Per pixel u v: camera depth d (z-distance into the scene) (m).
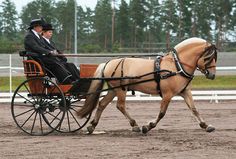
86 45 67.38
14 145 11.08
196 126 14.66
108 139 11.88
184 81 12.47
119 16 72.81
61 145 11.01
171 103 22.41
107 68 13.17
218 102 23.02
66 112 13.97
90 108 13.09
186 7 67.62
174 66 12.44
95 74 13.30
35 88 13.12
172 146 10.73
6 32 85.19
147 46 67.31
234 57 44.66
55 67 13.02
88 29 81.94
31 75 13.04
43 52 12.82
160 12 74.12
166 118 16.77
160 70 12.42
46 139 12.01
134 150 10.27
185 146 10.72
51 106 13.06
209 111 18.98
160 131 13.41
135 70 12.77
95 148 10.55
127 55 13.20
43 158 9.51
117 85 13.02
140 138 11.99
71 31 74.94
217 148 10.46
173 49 12.66
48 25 13.70
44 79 12.90
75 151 10.22
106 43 76.19
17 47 60.56
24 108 20.52
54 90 12.95
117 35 74.25
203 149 10.34
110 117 17.20
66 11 74.38
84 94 13.07
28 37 13.12
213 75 12.45
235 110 19.30
